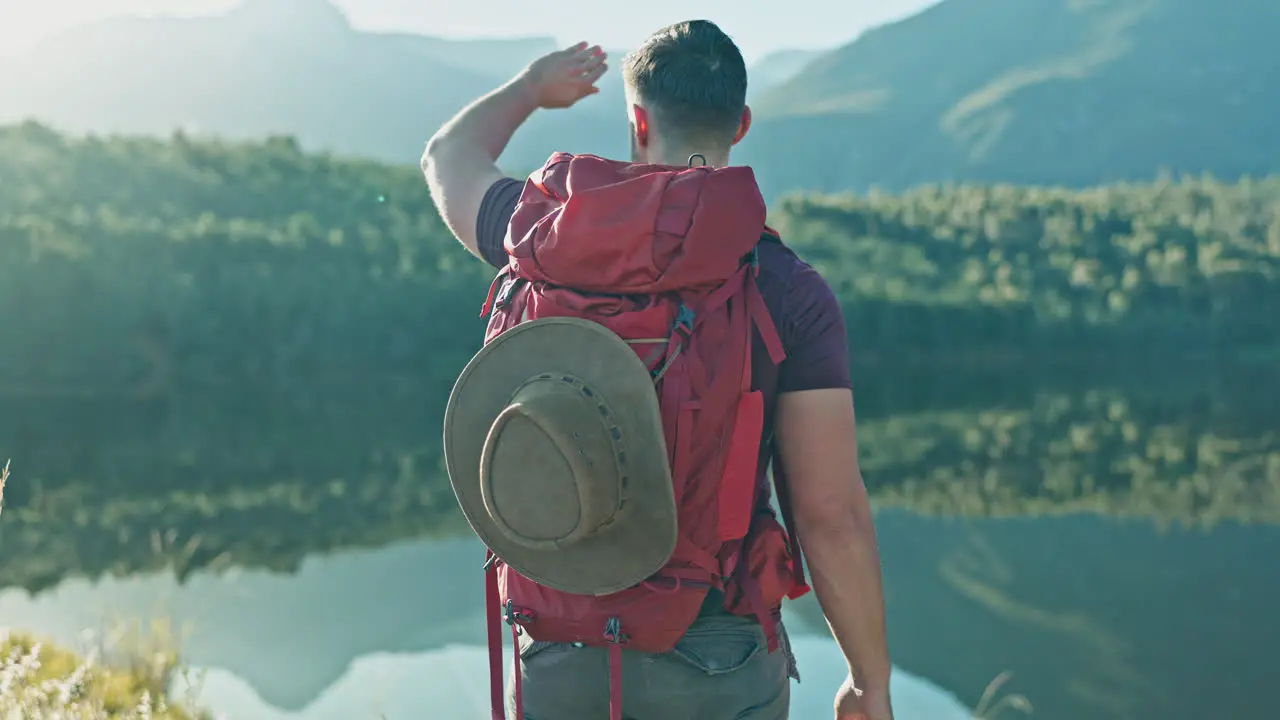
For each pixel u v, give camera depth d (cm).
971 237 11975
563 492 147
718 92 163
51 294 6191
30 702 319
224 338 6819
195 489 2183
